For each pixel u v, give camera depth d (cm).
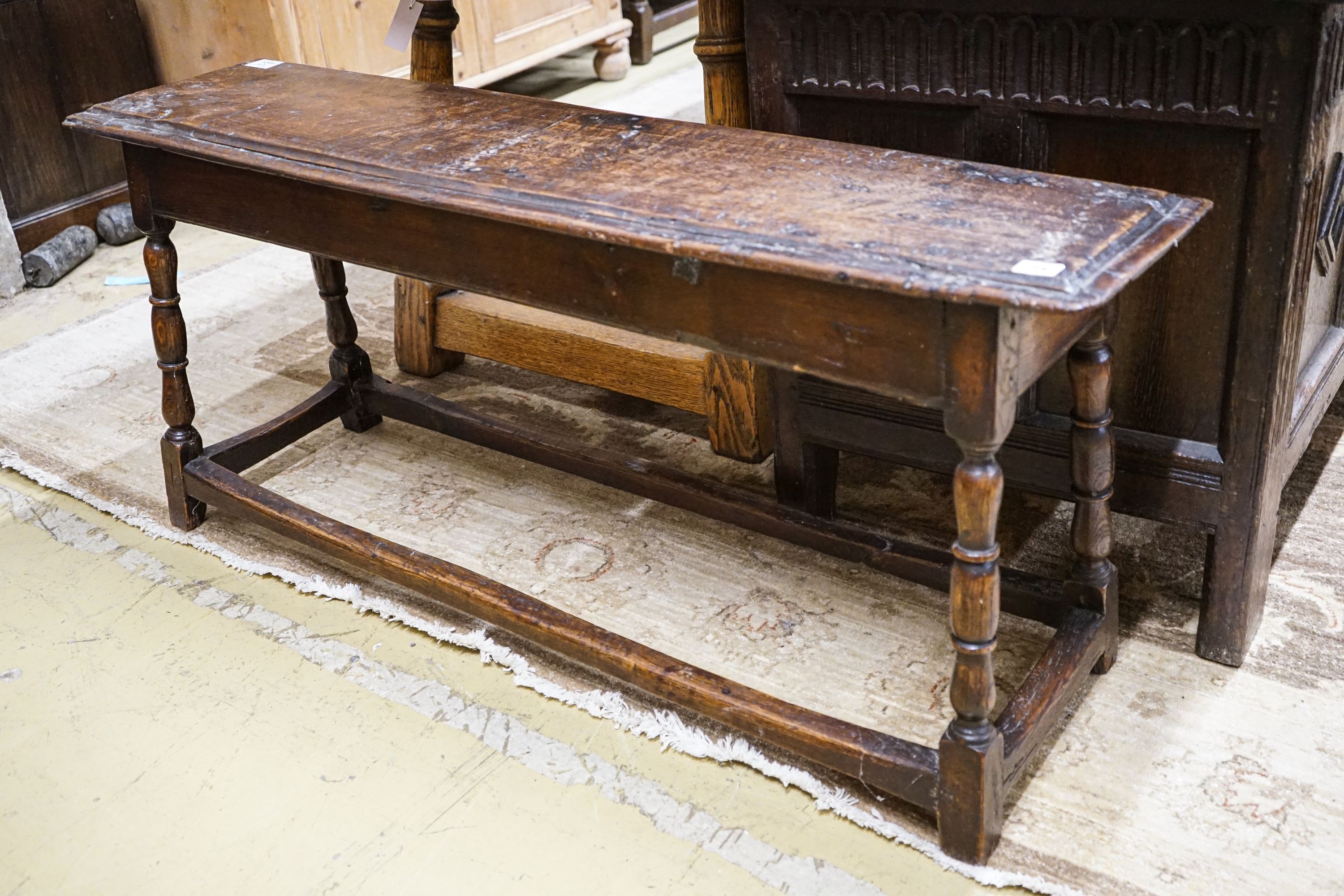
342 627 241
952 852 182
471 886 182
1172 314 200
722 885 180
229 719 218
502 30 507
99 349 365
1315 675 212
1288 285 185
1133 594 236
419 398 296
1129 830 184
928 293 143
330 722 216
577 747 208
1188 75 181
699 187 177
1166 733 202
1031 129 200
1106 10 183
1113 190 167
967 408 152
